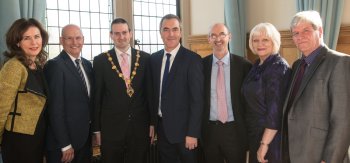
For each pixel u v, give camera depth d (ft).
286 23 12.15
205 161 8.29
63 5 11.23
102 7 12.28
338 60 5.39
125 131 7.90
